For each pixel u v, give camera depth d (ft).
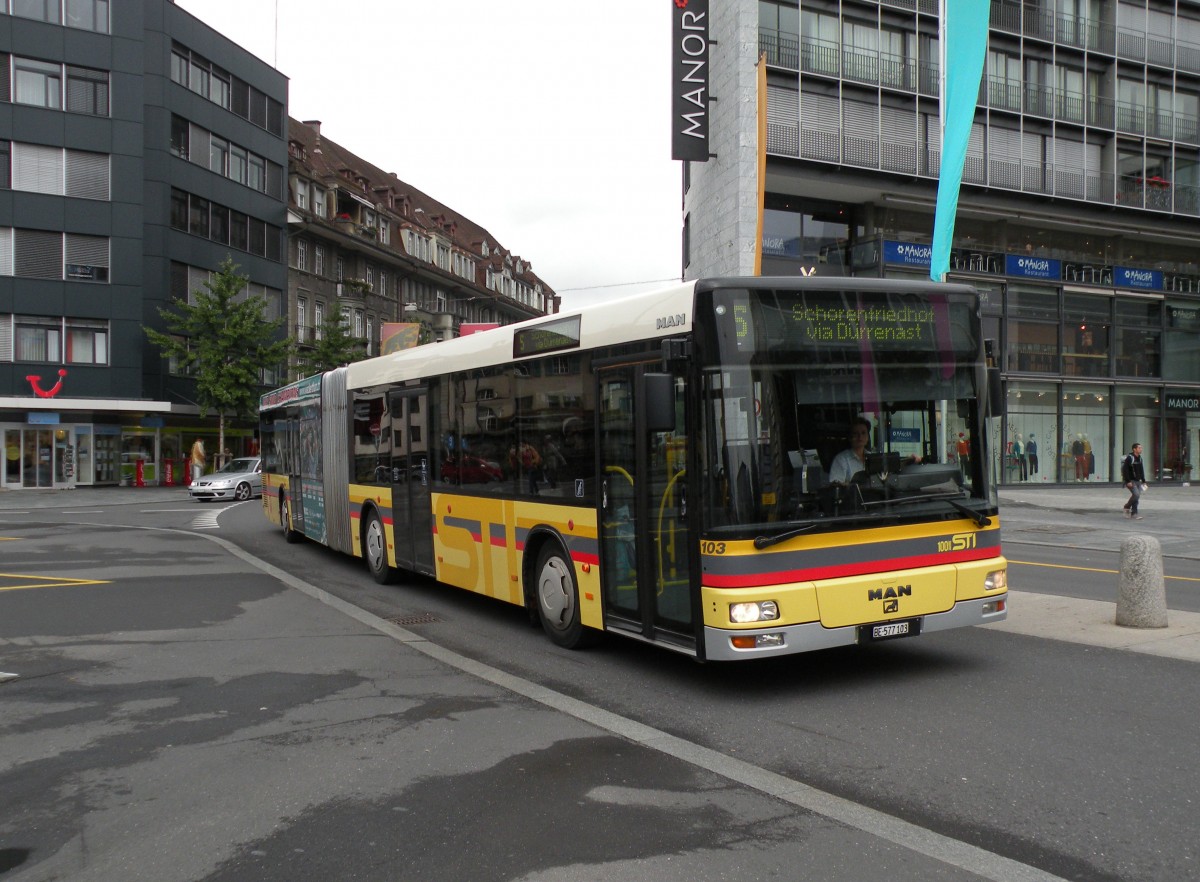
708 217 102.83
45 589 40.29
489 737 19.11
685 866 13.00
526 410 28.96
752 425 20.98
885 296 22.75
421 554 36.96
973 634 28.27
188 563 49.57
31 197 127.34
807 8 96.84
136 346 133.69
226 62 151.43
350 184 194.39
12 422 127.44
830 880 12.53
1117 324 117.39
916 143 100.78
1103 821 14.38
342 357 162.71
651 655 26.73
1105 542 59.62
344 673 24.89
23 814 15.43
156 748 18.75
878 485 22.13
